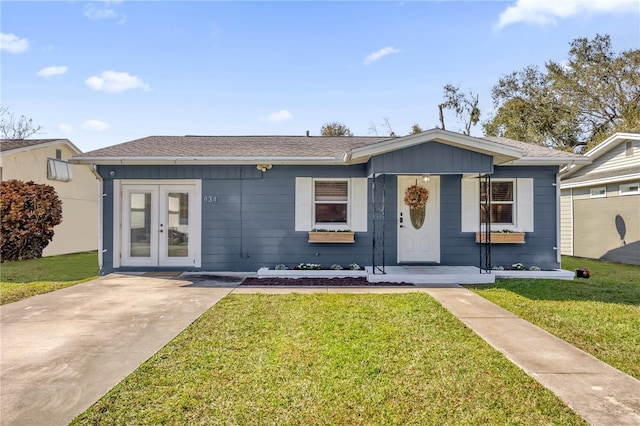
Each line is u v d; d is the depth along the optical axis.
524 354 4.00
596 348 4.20
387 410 2.88
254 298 6.54
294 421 2.73
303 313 5.54
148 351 4.07
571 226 14.69
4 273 9.77
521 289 7.37
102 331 4.77
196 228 9.43
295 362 3.75
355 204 9.34
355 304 6.07
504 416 2.80
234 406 2.92
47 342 4.37
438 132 7.68
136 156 8.84
